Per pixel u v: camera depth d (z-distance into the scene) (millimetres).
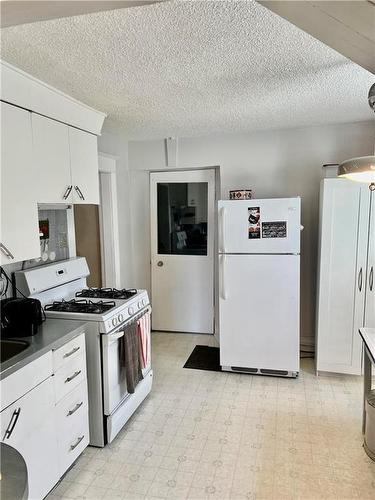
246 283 3242
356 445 2348
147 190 4367
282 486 2012
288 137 3674
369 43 1351
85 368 2250
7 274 2406
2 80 1877
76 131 2580
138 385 2758
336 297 3170
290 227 3115
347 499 1920
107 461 2238
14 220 1984
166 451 2322
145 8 1367
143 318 2811
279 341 3240
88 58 1848
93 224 3955
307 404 2846
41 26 1498
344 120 3320
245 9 1391
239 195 3377
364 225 3049
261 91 2414
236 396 2990
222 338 3367
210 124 3363
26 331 2004
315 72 2086
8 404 1619
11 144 1958
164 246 4398
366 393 2389
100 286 4016
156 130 3594
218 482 2049
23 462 1000
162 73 2064
